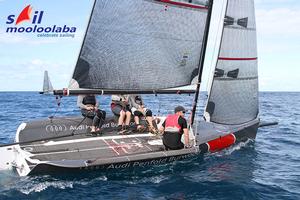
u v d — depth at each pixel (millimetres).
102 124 8641
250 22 9836
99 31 7164
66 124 8203
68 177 6492
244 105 9945
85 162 6445
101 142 7797
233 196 6047
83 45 7082
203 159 8227
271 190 6398
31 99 36656
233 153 8984
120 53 7555
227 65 9391
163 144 7723
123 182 6484
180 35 8211
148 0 7543
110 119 8820
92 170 6531
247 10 9742
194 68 8648
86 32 7020
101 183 6383
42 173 6281
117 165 6695
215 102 9328
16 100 34156
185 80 8578
